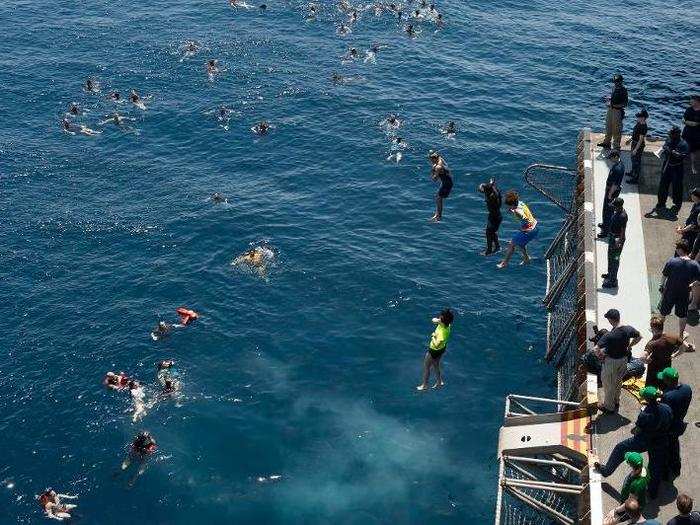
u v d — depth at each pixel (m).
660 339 20.14
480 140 47.00
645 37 63.62
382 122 49.00
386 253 36.81
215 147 46.75
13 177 43.41
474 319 32.56
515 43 61.41
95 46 60.00
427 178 43.16
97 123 49.28
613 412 21.14
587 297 24.78
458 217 39.81
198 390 29.23
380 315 32.91
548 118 49.97
